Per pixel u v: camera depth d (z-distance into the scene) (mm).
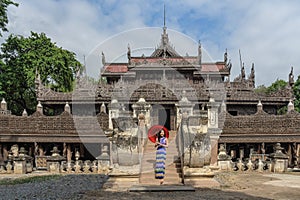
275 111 34781
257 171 18531
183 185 12367
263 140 23750
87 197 10500
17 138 24266
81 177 16266
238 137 23766
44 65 40406
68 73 43312
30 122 24500
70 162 19469
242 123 23953
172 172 13773
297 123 23688
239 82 35656
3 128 24312
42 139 24203
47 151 25594
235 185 13031
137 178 12969
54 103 33500
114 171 13117
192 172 13156
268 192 11375
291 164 23406
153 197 10367
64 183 14062
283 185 13070
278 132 23703
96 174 17797
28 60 40281
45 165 21953
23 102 43875
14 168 18891
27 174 18562
